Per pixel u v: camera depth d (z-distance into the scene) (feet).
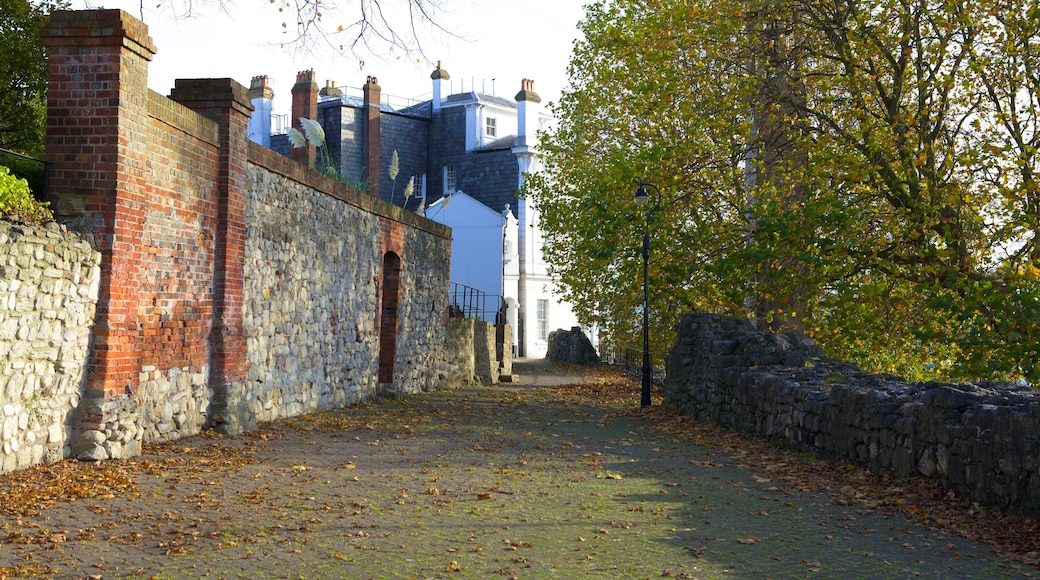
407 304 77.10
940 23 49.78
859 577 20.84
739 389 50.14
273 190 50.88
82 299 34.55
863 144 53.78
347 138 148.87
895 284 54.90
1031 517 24.97
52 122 35.81
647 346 68.95
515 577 20.58
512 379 102.12
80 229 35.55
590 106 83.41
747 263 53.47
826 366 48.62
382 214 69.77
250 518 26.12
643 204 60.85
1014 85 51.06
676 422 56.65
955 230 50.08
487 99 163.43
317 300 57.82
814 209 48.80
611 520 26.73
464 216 153.07
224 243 44.73
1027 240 47.83
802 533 25.27
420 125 162.71
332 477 33.27
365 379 67.05
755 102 57.26
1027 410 25.38
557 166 88.17
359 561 21.72
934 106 51.88
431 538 24.11
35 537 23.29
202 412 43.45
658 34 61.26
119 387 36.22
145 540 23.41
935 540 24.34
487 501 29.35
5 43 49.78
